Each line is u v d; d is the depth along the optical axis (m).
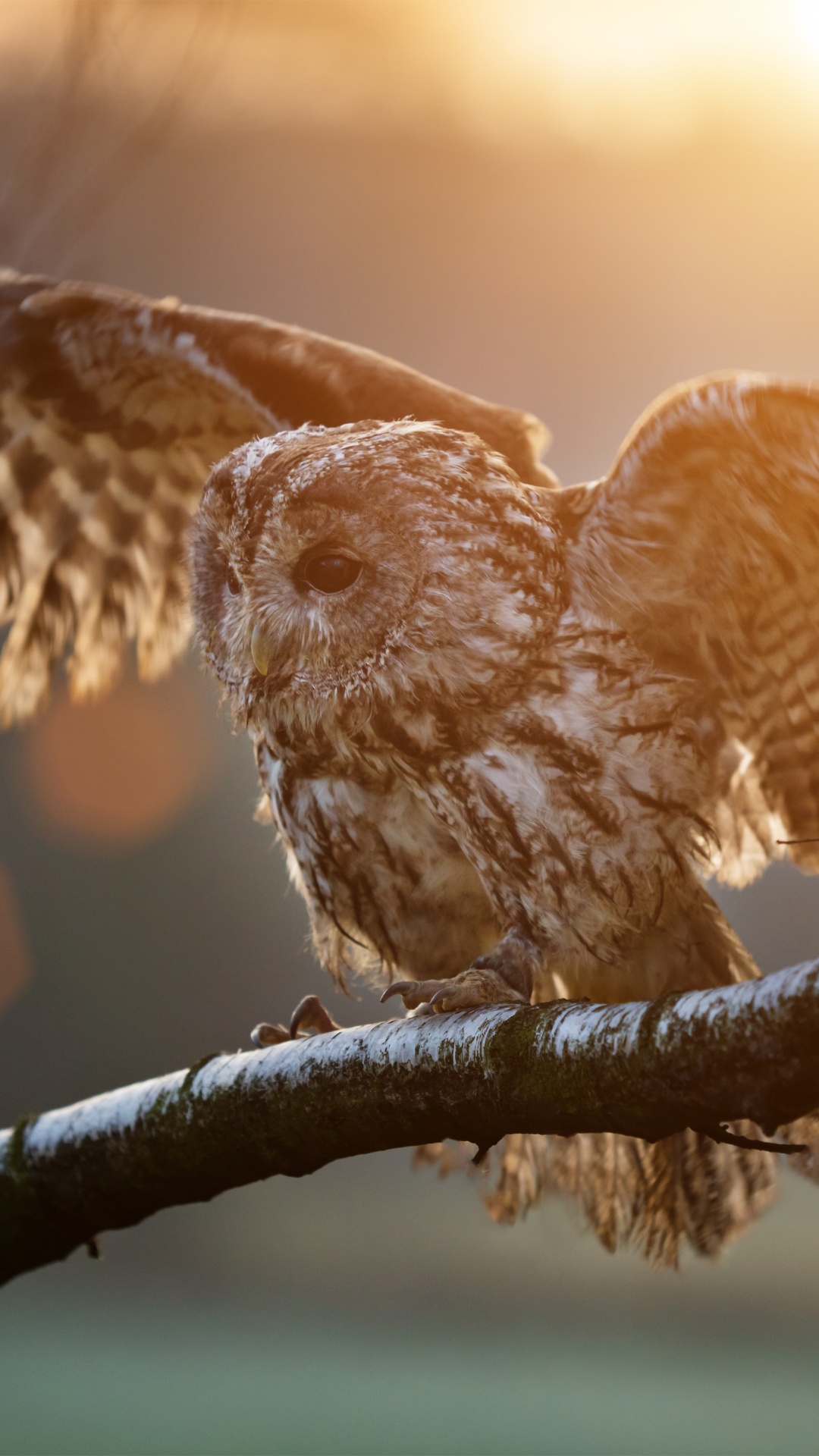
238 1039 15.30
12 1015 15.34
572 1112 3.44
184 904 15.59
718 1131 3.43
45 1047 15.25
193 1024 15.36
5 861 15.53
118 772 15.56
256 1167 3.51
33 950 15.50
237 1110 3.50
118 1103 3.53
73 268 3.68
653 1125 3.43
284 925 15.57
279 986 15.40
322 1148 3.50
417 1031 3.48
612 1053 3.43
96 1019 15.36
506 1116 3.46
